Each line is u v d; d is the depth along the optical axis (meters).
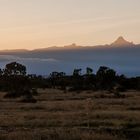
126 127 24.92
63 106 44.75
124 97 66.81
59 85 123.50
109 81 108.88
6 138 19.08
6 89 94.69
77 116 32.16
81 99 63.72
